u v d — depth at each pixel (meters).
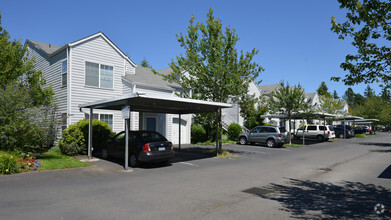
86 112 15.33
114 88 16.94
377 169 10.53
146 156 9.96
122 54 17.48
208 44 14.08
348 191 7.07
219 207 5.53
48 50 18.06
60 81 15.72
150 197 6.21
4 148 9.98
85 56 15.56
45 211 5.10
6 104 9.91
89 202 5.75
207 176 8.84
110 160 11.83
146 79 18.81
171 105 11.70
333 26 6.60
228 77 13.49
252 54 14.05
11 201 5.70
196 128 21.73
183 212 5.18
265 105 28.78
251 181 8.18
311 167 10.94
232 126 24.08
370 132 43.56
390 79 6.36
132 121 17.31
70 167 9.73
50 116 11.64
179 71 14.48
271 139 19.58
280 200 6.13
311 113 22.17
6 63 12.51
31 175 8.30
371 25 6.07
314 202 6.01
